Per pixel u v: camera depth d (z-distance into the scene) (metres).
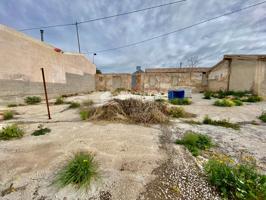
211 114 5.38
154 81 17.12
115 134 3.31
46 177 1.79
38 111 5.91
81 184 1.61
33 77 8.43
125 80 19.27
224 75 12.38
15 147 2.62
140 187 1.65
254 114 5.33
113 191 1.58
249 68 10.41
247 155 2.38
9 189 1.60
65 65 12.27
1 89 6.50
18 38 7.36
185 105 7.36
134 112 4.73
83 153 2.17
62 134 3.30
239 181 1.49
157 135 3.30
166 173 1.91
